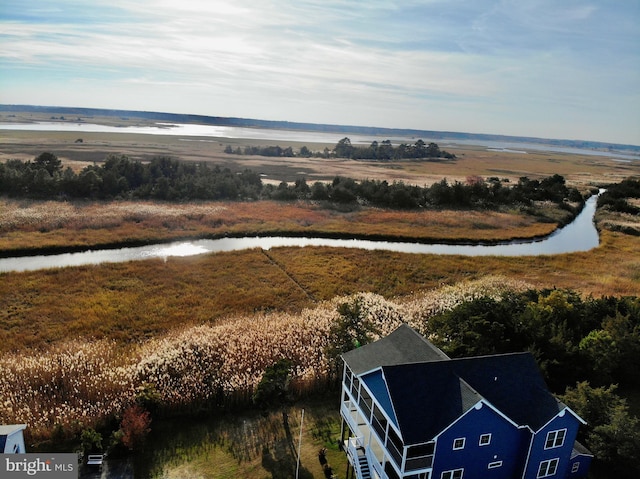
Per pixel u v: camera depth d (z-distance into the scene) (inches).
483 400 781.3
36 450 950.4
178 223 2650.1
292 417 1110.4
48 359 1187.9
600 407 985.5
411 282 2050.9
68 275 1862.7
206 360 1242.6
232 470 932.6
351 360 992.2
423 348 967.0
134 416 973.2
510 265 2343.8
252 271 2053.4
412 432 771.4
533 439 826.8
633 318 1413.6
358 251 2415.1
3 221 2393.0
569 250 2805.1
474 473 832.9
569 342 1217.4
